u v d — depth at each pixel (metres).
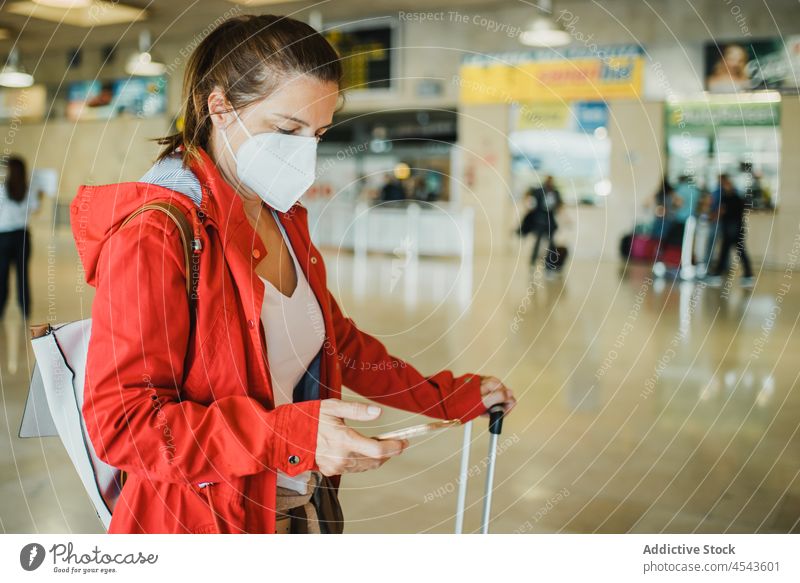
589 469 2.94
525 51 12.35
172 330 0.89
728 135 11.70
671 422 3.57
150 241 0.88
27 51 10.77
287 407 0.88
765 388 4.20
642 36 11.57
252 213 1.06
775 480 2.83
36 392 1.04
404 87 13.21
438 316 6.80
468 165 13.61
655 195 10.81
